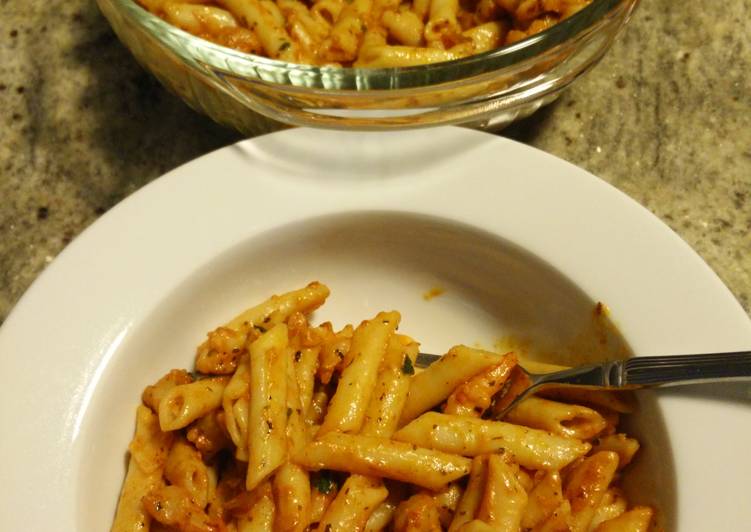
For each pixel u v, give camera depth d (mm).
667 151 321
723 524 216
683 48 346
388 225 274
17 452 230
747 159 318
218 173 269
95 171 328
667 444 229
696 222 304
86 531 228
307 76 250
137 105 343
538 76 265
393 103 254
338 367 260
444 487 242
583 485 235
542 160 269
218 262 264
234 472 258
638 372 234
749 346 239
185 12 312
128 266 257
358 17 317
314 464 236
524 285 274
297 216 268
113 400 247
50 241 314
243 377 246
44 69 354
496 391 254
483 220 265
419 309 295
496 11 317
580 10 256
